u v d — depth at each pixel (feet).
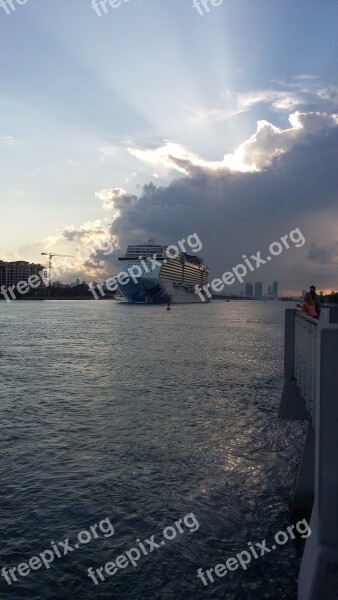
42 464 42.75
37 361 111.65
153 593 25.44
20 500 35.42
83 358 117.60
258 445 48.67
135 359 116.16
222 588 25.75
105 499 35.81
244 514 33.63
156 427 55.11
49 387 79.20
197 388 79.10
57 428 54.34
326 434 17.74
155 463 43.29
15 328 228.22
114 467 42.24
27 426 55.06
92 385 81.25
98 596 25.21
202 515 33.50
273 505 34.99
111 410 63.21
